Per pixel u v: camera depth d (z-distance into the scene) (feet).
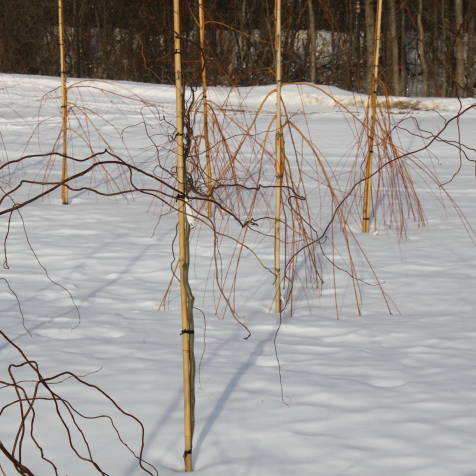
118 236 24.43
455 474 9.53
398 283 19.40
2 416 11.09
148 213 28.53
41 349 14.12
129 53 92.12
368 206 25.58
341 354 14.17
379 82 24.48
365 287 19.07
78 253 22.02
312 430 10.84
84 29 104.53
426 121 57.82
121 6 97.86
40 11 101.55
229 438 10.62
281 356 14.05
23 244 23.02
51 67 102.22
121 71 95.45
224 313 16.80
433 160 42.34
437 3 96.22
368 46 75.87
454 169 39.47
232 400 11.89
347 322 16.22
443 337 15.14
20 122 53.93
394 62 81.10
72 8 104.37
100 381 12.54
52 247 22.67
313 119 58.49
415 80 100.48
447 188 34.14
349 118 58.85
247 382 12.64
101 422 11.03
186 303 10.02
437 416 11.25
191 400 9.81
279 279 16.96
